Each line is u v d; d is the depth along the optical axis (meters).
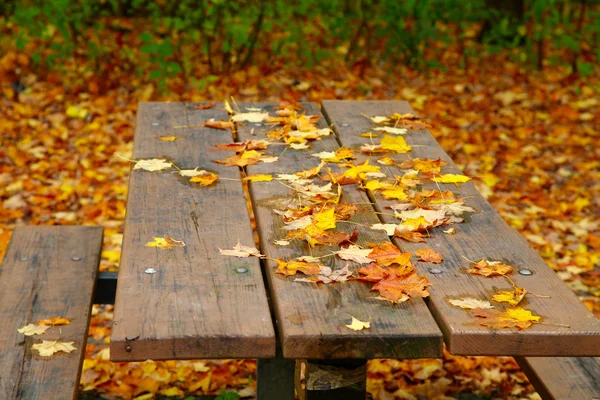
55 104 7.19
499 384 3.74
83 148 6.39
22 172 5.93
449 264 2.38
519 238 2.58
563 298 2.18
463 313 2.08
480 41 9.09
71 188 5.68
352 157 3.32
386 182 3.04
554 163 6.32
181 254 2.42
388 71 8.09
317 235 2.50
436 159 3.34
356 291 2.20
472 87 7.95
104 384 3.70
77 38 8.31
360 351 1.99
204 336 1.97
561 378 2.79
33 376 2.75
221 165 3.24
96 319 4.25
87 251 3.78
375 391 3.67
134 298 2.14
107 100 7.27
